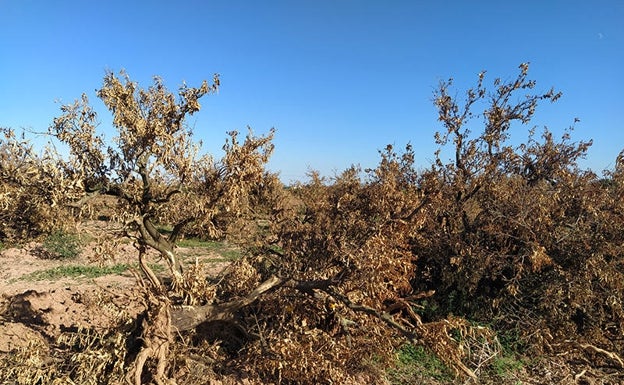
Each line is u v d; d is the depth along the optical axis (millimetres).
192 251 12422
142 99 5410
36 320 6195
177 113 5324
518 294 7059
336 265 6035
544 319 6625
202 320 5223
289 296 5754
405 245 6379
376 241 5617
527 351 6410
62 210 5176
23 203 5035
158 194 5504
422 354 6168
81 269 10219
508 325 6828
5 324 5941
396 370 5805
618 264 7078
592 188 7711
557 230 7262
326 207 6898
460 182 8047
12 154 4895
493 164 8047
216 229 5844
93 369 4492
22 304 6664
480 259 7043
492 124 8891
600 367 6270
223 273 6559
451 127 8688
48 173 4883
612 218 7109
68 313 6180
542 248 6680
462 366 5051
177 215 5742
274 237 7078
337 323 5809
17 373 4543
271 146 5395
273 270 6551
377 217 6438
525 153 8867
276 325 5652
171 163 5281
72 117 5117
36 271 10164
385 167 8258
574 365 6285
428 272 7531
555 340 6492
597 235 6965
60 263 10945
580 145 8680
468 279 7070
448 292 7527
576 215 7637
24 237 6004
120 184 5301
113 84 5258
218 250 12641
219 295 6066
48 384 4461
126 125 5180
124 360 4598
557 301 6539
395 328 5316
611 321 6988
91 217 5258
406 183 8383
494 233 7273
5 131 4840
